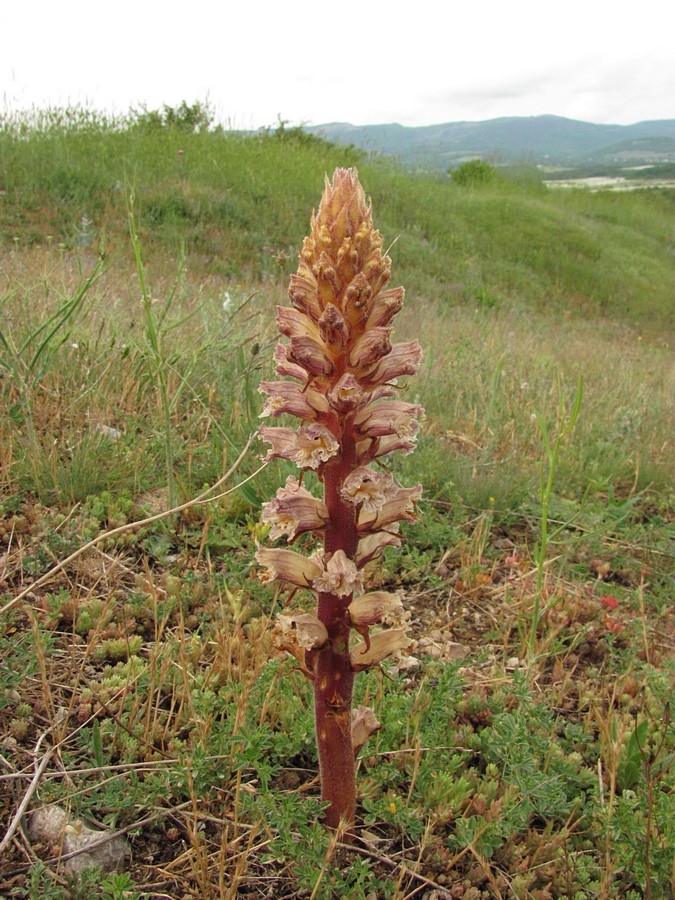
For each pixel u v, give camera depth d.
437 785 3.08
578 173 193.12
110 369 6.06
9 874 2.53
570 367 10.92
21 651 3.31
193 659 3.59
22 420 5.29
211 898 2.59
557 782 3.04
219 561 4.58
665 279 26.97
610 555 5.61
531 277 23.08
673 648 4.51
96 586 4.14
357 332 2.41
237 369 6.19
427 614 4.57
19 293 6.72
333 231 2.37
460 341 10.10
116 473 5.01
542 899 2.76
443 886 2.81
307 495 2.54
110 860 2.67
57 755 3.00
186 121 23.95
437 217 24.55
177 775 2.85
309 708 3.36
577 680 4.16
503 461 6.36
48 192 15.85
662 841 2.91
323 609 2.58
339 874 2.62
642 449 7.29
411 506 2.57
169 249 14.68
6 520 4.46
